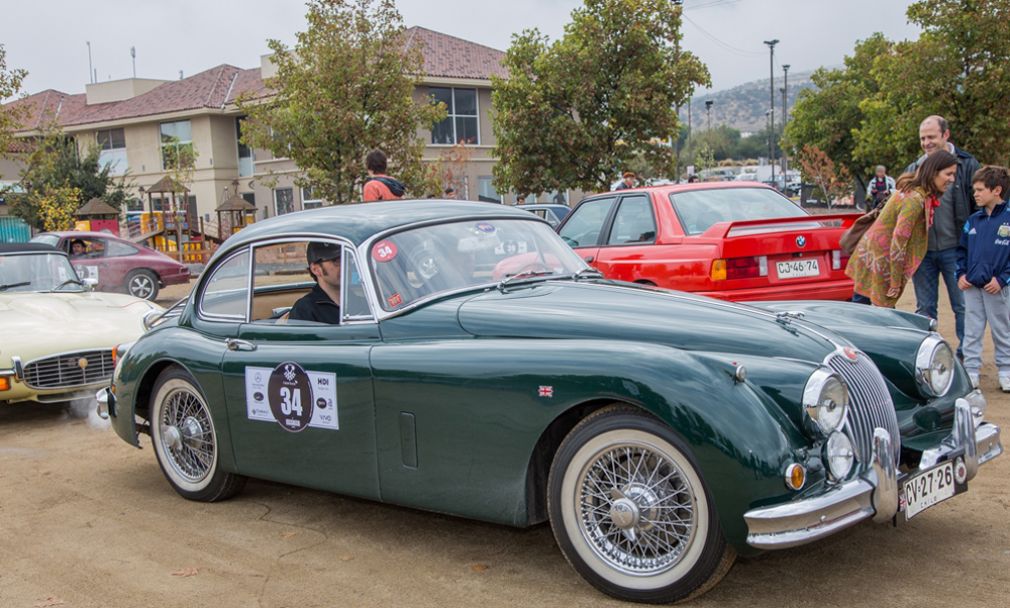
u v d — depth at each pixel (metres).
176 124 37.16
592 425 3.37
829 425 3.15
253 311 4.67
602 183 20.33
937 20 18.06
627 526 3.31
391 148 20.58
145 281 18.12
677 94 19.72
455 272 4.20
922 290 7.02
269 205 35.66
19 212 32.03
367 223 4.32
